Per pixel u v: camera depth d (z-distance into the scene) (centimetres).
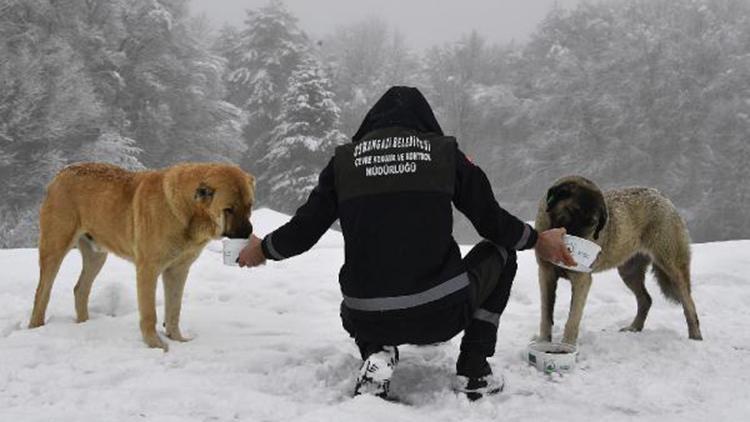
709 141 3322
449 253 300
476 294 312
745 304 571
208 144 3219
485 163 4572
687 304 469
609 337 441
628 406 315
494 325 325
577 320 424
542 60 4603
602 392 335
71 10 2509
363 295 298
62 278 601
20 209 2075
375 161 302
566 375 362
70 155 2269
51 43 2283
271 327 463
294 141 3084
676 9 4025
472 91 4700
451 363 373
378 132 311
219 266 660
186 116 3166
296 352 392
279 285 607
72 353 376
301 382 340
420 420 282
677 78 3431
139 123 2903
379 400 294
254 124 3891
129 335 417
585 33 4406
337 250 783
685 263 477
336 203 321
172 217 395
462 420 289
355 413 276
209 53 3562
